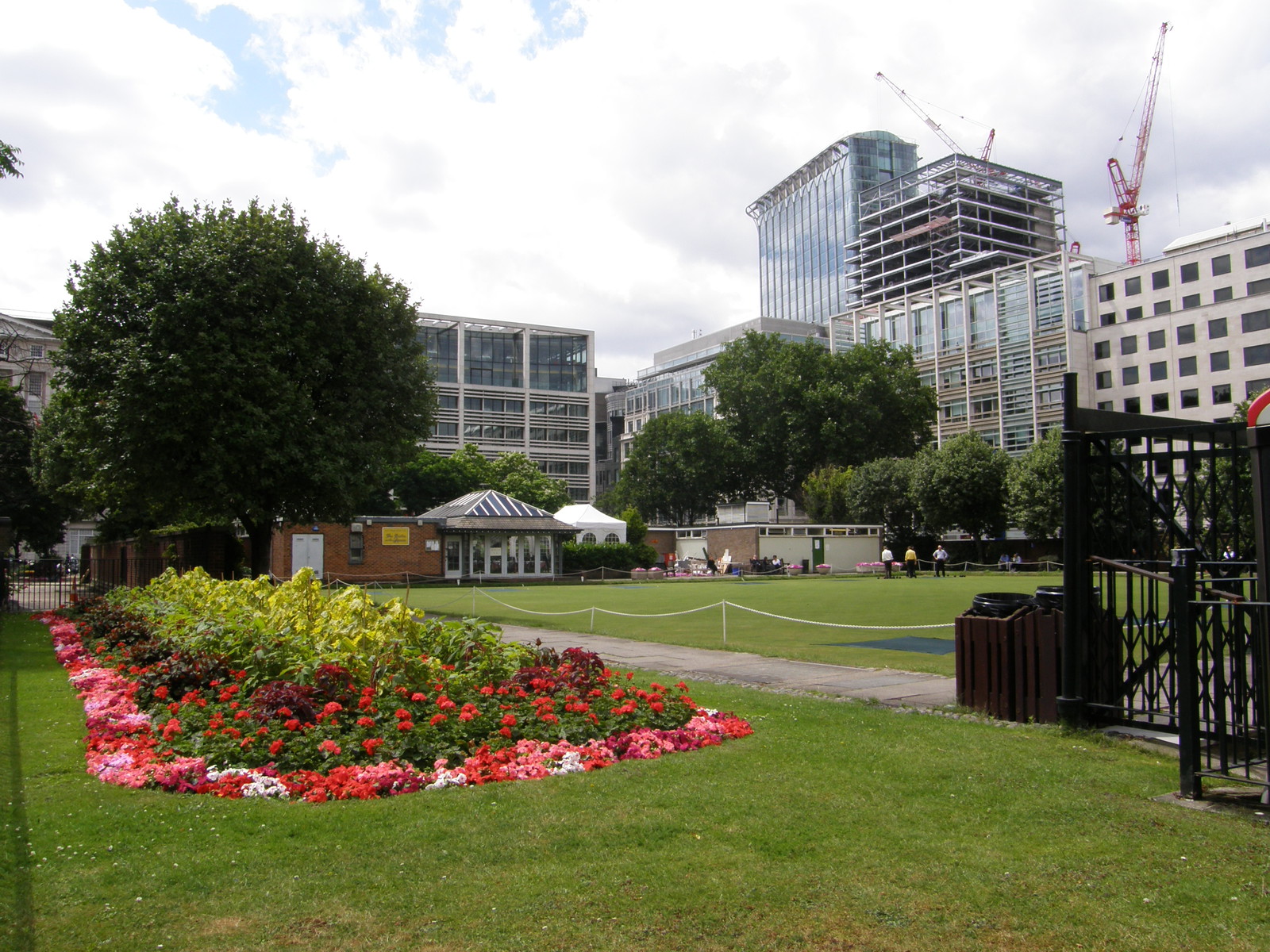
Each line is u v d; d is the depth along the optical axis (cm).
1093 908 398
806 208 18212
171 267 2222
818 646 1559
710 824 512
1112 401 8206
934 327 9831
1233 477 758
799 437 7506
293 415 2302
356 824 508
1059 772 638
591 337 12081
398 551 4753
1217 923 382
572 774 627
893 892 414
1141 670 784
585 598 3203
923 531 7062
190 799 557
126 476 2288
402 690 772
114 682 948
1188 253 7912
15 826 493
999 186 14175
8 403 4372
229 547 2778
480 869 441
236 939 359
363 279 2550
